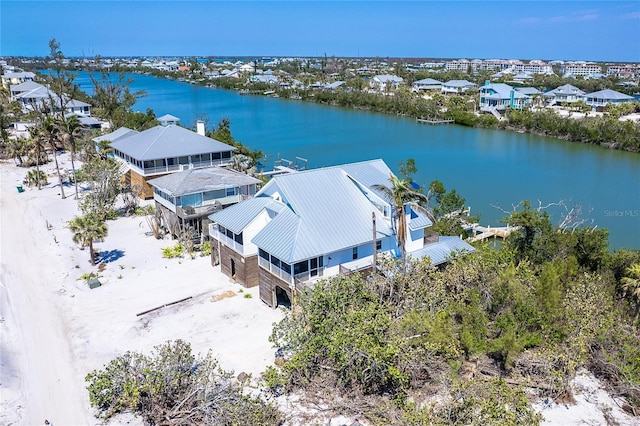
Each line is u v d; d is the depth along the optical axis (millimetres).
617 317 31688
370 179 40250
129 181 67375
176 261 45688
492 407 22109
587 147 111562
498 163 95062
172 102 193625
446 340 27906
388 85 191500
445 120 147875
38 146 75000
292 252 33625
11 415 25594
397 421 24188
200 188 50281
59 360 30594
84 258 46031
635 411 26297
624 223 61969
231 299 38281
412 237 40219
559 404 26734
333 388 27562
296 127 138750
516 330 29188
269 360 30562
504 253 38969
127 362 26297
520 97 157500
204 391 25547
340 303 29234
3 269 43219
